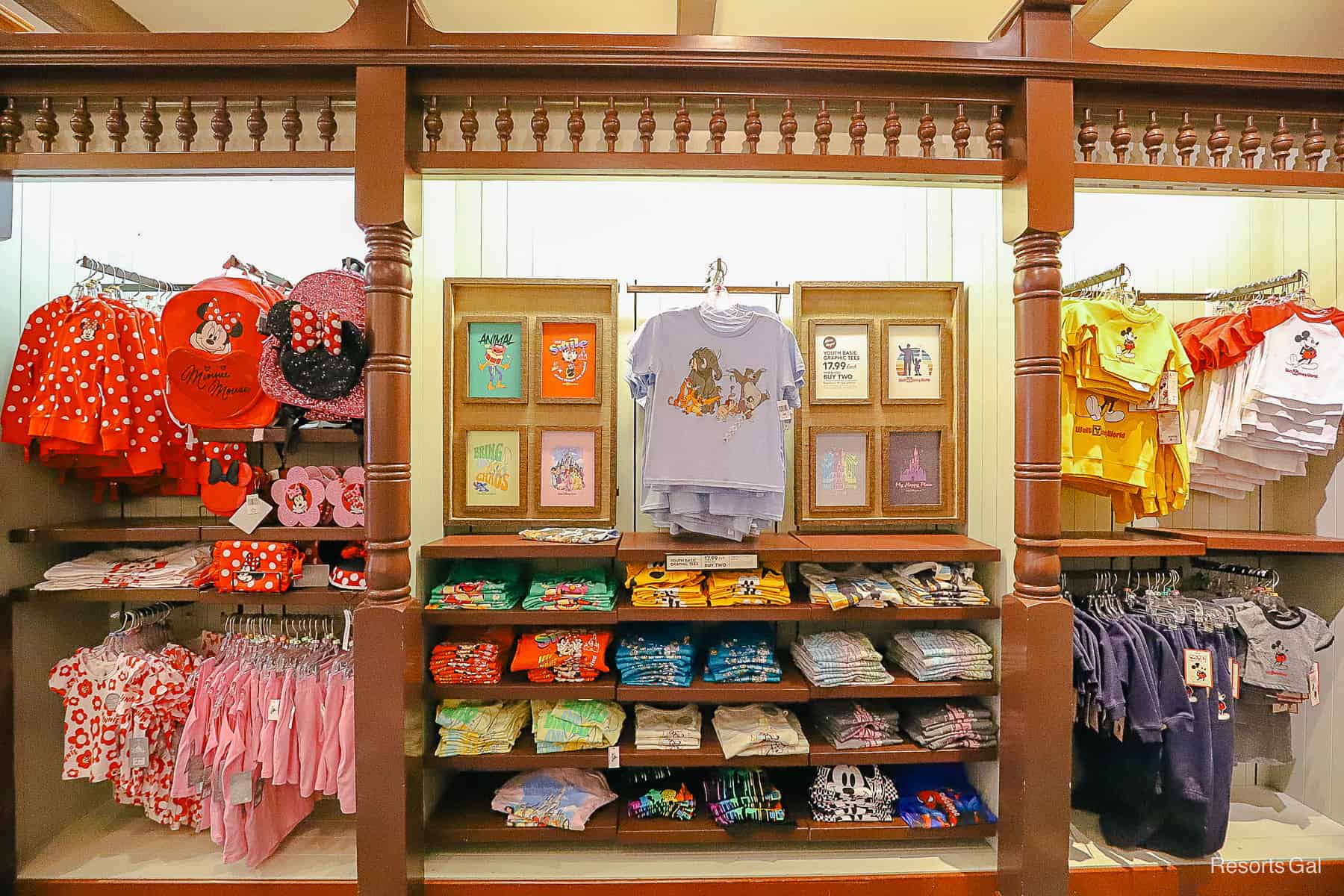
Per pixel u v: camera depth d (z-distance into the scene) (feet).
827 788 6.33
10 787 6.03
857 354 7.39
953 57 5.24
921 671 6.32
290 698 6.13
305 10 6.56
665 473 6.31
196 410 5.86
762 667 6.31
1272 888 6.07
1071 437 6.55
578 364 7.32
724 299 6.66
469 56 5.14
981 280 6.86
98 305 6.14
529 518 7.20
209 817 6.39
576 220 7.59
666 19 6.82
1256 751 6.70
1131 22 6.80
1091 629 6.31
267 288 6.45
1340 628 6.97
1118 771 6.43
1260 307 6.75
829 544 6.59
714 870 5.98
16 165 5.24
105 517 7.27
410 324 5.45
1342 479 6.90
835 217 7.67
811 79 5.40
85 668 6.26
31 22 6.43
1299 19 6.75
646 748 6.15
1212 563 7.40
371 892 5.26
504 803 6.27
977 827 6.17
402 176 5.15
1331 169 5.71
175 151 5.48
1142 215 7.86
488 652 6.21
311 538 6.15
